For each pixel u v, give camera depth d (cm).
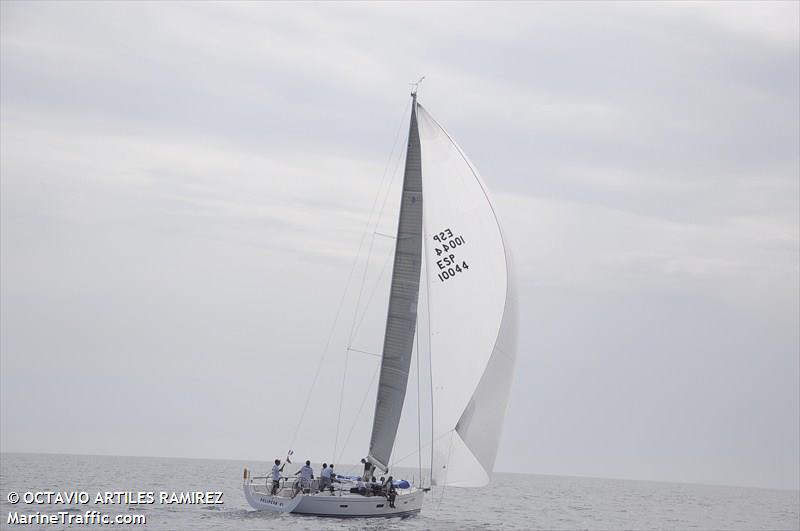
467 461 6134
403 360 6028
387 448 6028
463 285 6194
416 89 6234
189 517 6281
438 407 6172
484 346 6156
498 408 6197
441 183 6225
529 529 7069
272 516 6250
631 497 17225
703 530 9094
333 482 6031
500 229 6250
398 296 6062
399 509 5991
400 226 6100
